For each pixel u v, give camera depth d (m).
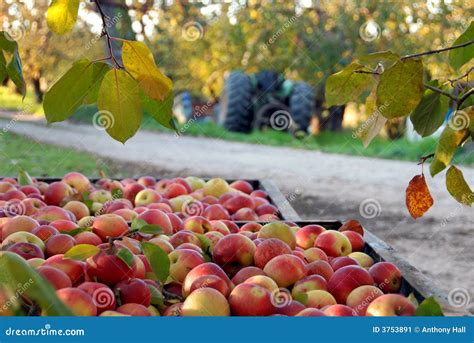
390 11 8.20
